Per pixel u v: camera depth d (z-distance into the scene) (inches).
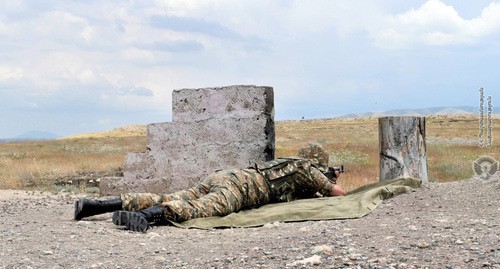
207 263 207.3
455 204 324.8
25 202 450.3
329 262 193.9
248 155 456.1
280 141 2480.3
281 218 308.5
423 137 410.3
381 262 189.5
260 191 337.4
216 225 303.1
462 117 6441.9
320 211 313.3
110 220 333.4
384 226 265.3
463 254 196.5
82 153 1566.2
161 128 488.1
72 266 213.5
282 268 191.8
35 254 233.3
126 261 219.6
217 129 466.6
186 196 330.3
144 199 321.7
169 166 485.1
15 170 869.2
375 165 906.7
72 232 285.6
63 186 661.9
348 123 6200.8
